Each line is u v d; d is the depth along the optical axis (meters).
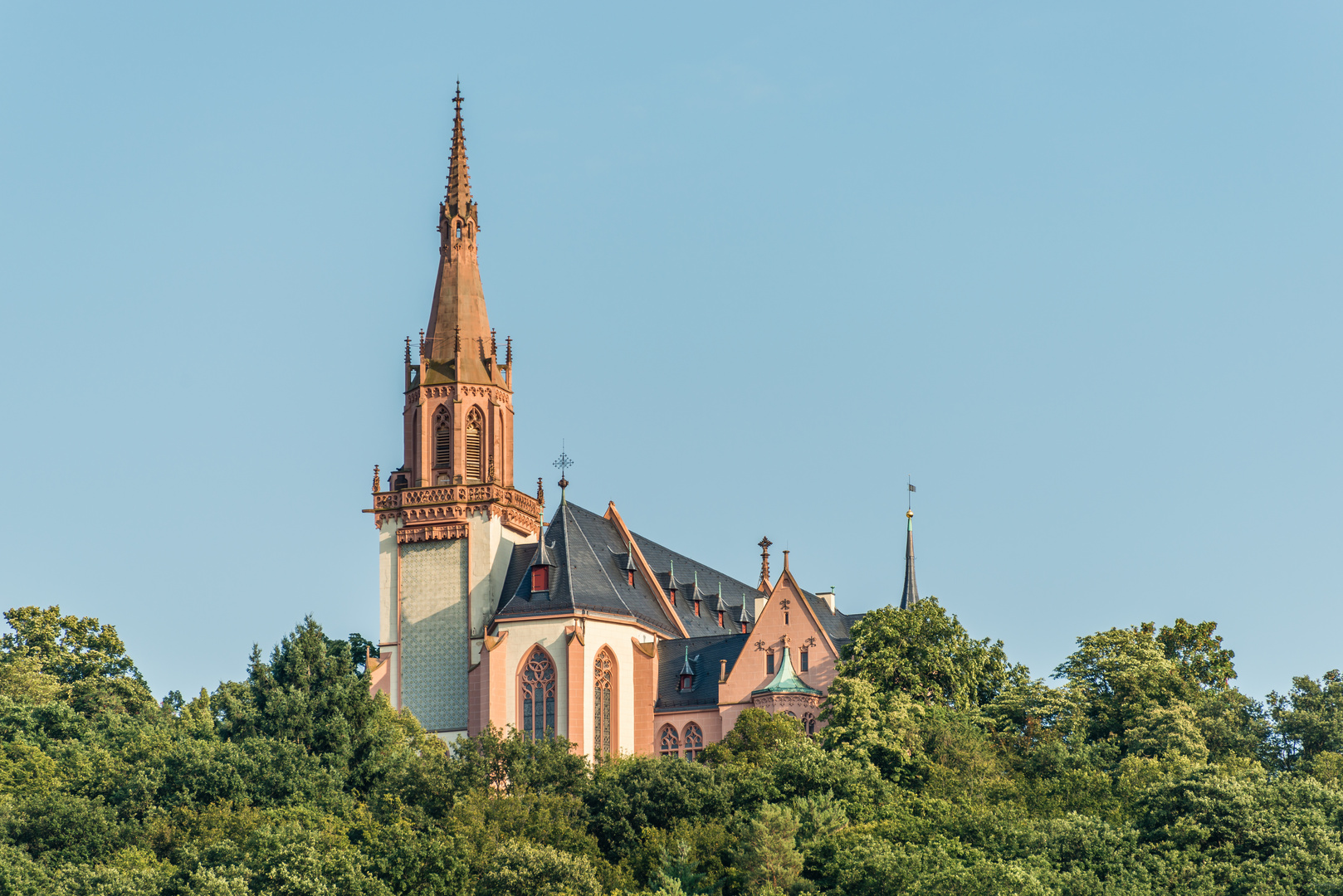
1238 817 181.00
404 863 173.12
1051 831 180.12
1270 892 167.25
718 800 192.25
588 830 190.00
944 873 163.75
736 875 176.62
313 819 188.50
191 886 168.75
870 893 168.62
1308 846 175.88
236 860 174.50
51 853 184.75
